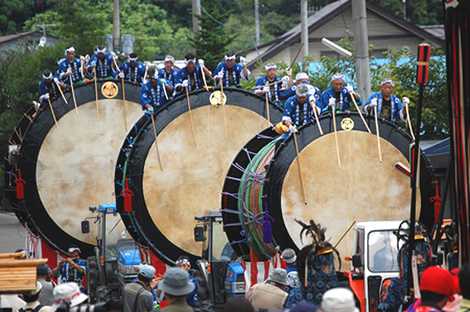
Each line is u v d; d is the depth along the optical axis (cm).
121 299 2572
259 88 3347
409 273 2002
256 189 2673
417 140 2006
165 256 3183
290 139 2620
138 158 3169
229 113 3216
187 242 3183
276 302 1869
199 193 3195
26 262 1736
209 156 3203
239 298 1311
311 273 2148
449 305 1330
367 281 2238
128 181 3148
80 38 7406
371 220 2619
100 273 3095
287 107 2936
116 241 3372
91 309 1641
